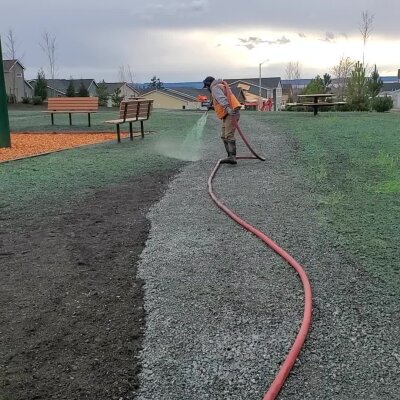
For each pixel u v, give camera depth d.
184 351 2.85
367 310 3.24
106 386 2.57
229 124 8.21
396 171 7.29
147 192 6.63
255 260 4.12
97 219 5.45
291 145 10.22
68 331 3.10
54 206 6.04
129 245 4.58
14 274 3.99
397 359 2.72
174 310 3.32
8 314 3.33
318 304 3.33
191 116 21.28
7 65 64.06
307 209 5.48
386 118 16.77
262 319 3.17
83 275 3.93
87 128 16.19
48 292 3.65
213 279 3.78
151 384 2.58
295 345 2.81
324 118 16.92
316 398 2.44
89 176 7.78
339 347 2.84
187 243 4.57
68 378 2.64
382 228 4.73
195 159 9.13
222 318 3.20
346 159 8.35
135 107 12.34
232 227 4.99
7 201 6.29
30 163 9.09
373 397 2.44
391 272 3.76
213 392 2.50
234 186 6.71
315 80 34.50
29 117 22.62
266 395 2.42
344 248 4.27
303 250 4.28
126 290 3.64
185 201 6.05
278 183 6.76
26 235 4.96
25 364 2.77
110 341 2.98
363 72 26.50
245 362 2.73
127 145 11.47
